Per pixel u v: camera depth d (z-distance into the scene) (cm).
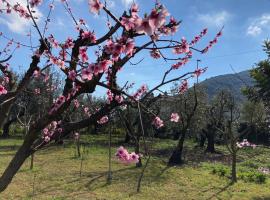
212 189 1709
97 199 1413
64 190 1528
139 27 312
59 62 505
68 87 485
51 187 1566
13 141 3441
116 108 508
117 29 438
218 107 3338
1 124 543
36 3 518
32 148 477
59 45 616
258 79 1538
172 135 4253
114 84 484
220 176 2045
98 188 1586
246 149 3769
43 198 1389
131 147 3158
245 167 2586
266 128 2347
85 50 507
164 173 2003
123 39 406
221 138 4184
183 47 527
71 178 1759
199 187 1727
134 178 1819
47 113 482
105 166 2127
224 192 1669
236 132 3278
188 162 2562
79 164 2156
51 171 1902
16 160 470
